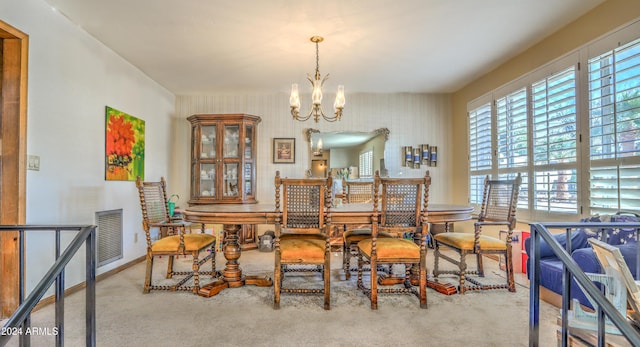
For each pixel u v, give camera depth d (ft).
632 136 7.26
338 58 11.28
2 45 7.07
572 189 8.84
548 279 7.51
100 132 9.93
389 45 10.25
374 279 7.49
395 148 15.89
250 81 13.79
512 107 11.44
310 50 10.57
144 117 12.76
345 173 15.69
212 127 14.88
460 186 15.24
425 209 7.64
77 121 8.92
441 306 7.60
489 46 10.42
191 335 6.14
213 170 14.75
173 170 15.61
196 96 15.87
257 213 7.66
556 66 9.43
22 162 7.14
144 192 8.77
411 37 9.70
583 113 8.50
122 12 8.14
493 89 12.60
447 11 8.23
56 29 8.14
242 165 14.60
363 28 9.09
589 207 8.29
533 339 4.10
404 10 8.16
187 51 10.61
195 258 8.47
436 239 9.37
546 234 3.96
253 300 7.97
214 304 7.70
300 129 15.89
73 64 8.76
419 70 12.58
